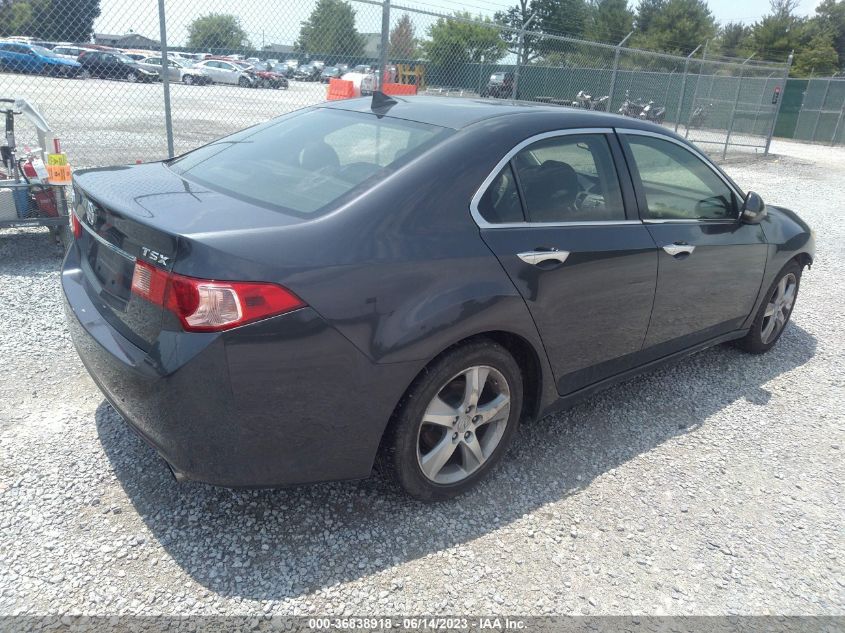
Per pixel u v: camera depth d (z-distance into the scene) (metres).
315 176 2.65
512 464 3.17
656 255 3.34
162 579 2.28
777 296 4.62
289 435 2.26
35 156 5.87
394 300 2.33
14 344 3.89
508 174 2.80
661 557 2.65
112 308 2.44
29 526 2.46
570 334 3.02
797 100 30.05
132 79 7.68
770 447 3.56
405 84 8.99
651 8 58.59
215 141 3.44
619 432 3.57
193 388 2.12
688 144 3.78
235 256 2.10
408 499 2.81
